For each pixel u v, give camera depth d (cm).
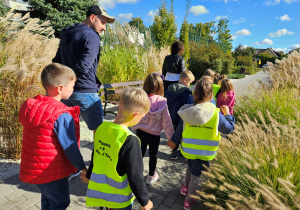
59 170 154
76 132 161
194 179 231
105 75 745
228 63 2156
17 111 313
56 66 162
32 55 343
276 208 162
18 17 412
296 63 673
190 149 224
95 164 148
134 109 147
